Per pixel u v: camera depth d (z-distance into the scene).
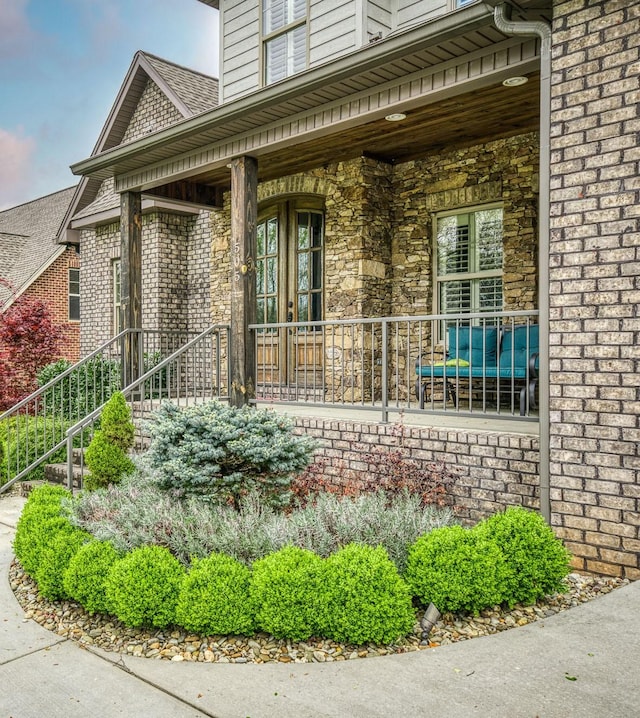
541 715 2.27
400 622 2.85
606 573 3.67
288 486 4.50
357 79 4.98
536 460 4.15
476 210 6.94
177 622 3.00
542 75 3.92
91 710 2.42
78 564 3.31
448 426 4.89
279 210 8.24
